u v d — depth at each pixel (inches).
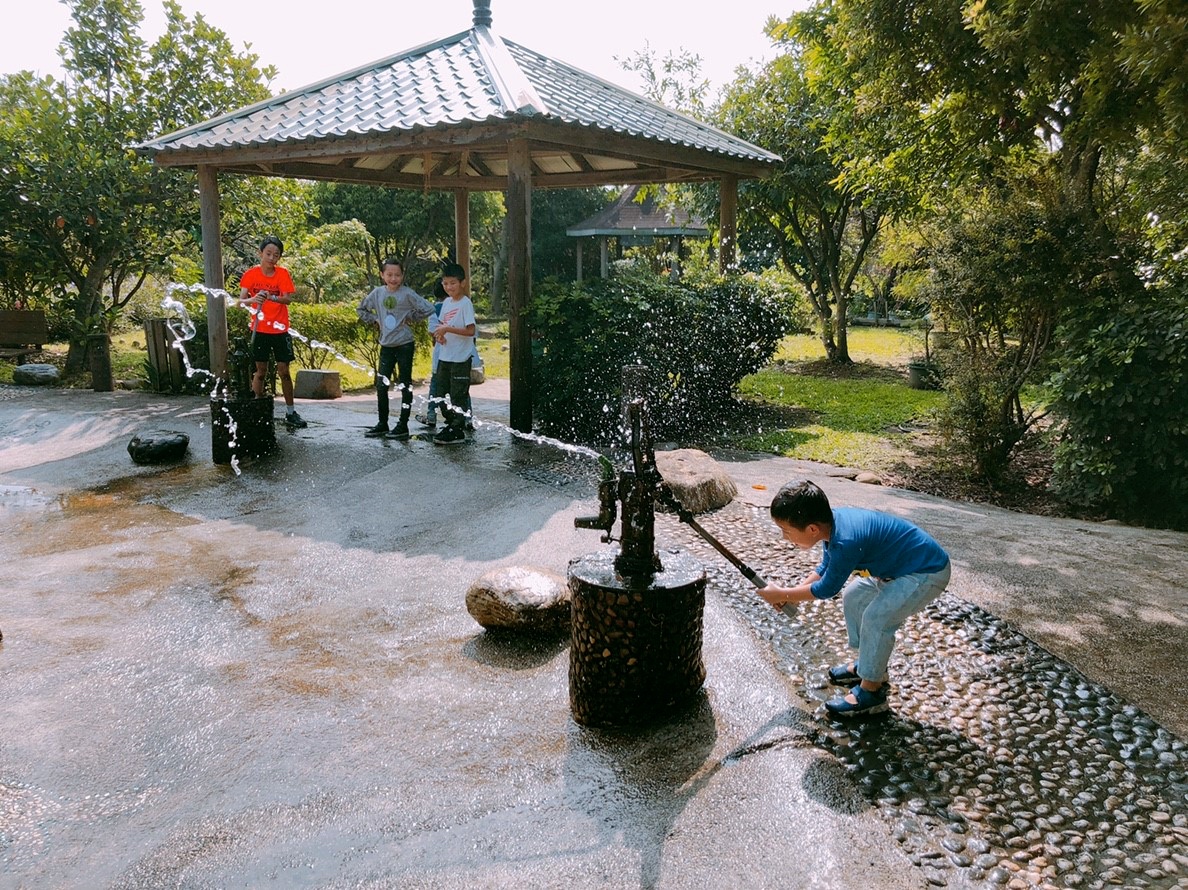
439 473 274.2
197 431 346.6
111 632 167.3
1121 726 128.9
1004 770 117.3
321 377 447.2
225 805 113.0
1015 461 340.8
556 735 128.6
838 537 126.9
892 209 459.8
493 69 331.6
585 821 107.7
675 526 216.7
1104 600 178.1
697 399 386.6
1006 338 327.3
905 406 454.9
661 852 101.5
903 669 146.1
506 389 494.3
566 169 474.9
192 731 131.3
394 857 101.9
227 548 215.9
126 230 506.0
